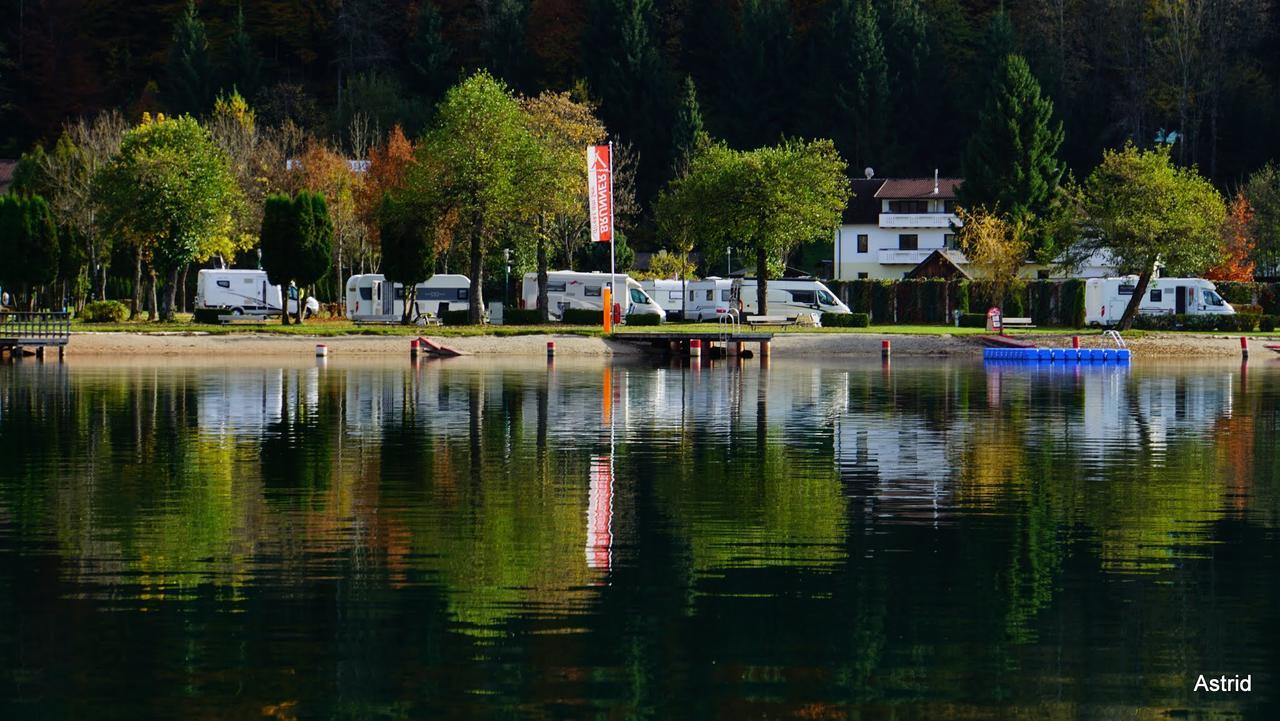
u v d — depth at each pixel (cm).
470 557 2895
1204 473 4147
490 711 2002
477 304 12862
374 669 2166
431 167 12438
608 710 2008
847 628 2395
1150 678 2156
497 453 4553
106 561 2839
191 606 2497
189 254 12794
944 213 19688
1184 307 13775
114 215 12669
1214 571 2800
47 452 4525
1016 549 3005
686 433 5181
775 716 1991
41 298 15800
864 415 5953
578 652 2258
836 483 3912
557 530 3191
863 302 15412
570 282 13712
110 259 15012
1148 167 12762
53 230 12731
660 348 11331
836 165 13462
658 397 6862
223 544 3012
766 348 10700
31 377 8138
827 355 11531
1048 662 2225
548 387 7512
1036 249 18262
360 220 16112
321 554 2919
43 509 3422
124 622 2397
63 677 2130
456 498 3622
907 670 2183
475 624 2400
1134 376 8994
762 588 2652
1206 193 12762
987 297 14662
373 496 3647
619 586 2659
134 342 10750
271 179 16525
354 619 2422
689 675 2155
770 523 3291
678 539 3094
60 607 2488
